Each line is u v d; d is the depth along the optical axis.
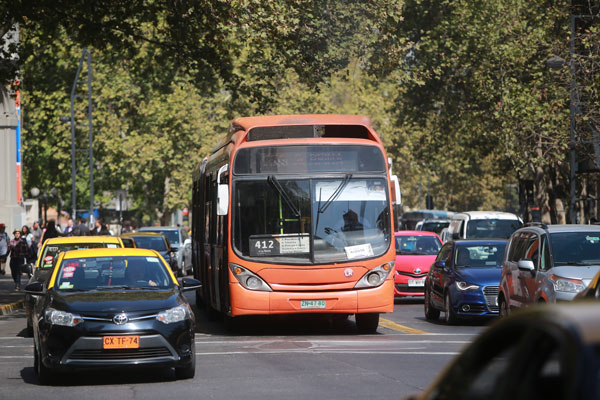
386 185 39.84
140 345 26.47
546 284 35.28
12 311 59.62
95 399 24.00
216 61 63.84
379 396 23.27
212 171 46.06
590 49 79.00
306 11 64.19
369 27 64.81
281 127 40.41
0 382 27.77
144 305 27.06
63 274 29.69
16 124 112.12
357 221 39.41
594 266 35.16
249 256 39.03
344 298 38.84
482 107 111.12
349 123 40.69
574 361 6.67
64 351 26.41
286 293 38.88
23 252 71.88
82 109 149.38
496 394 7.43
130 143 148.00
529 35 102.56
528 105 95.31
